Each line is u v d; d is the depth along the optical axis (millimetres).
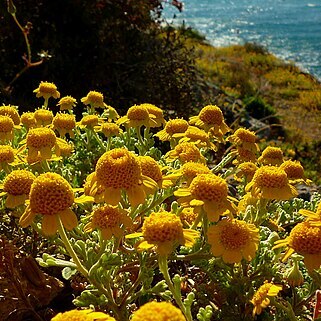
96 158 356
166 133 330
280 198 238
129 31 765
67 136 461
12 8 587
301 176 287
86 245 233
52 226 198
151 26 858
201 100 906
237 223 211
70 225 200
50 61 690
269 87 1661
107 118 404
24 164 302
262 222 275
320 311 225
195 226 224
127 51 750
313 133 1238
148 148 354
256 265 239
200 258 228
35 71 696
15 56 706
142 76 744
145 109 341
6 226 292
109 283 216
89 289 231
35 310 252
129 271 250
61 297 266
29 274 256
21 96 680
